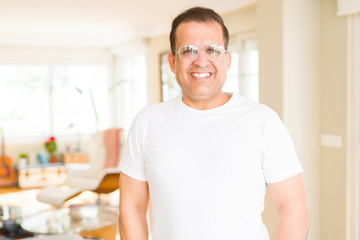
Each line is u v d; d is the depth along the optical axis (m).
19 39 7.93
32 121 8.27
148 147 1.33
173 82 6.63
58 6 5.38
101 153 5.93
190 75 1.28
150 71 7.34
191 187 1.25
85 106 8.57
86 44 8.42
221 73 1.28
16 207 5.00
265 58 3.90
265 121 1.28
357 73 3.57
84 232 4.35
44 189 5.23
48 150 7.95
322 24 3.85
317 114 3.91
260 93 3.97
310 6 3.80
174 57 1.34
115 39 7.96
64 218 4.29
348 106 3.63
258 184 1.27
